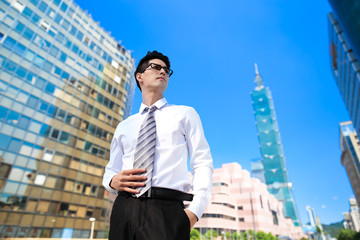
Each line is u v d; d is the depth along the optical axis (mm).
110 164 1452
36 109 20281
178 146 1199
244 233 61719
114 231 1017
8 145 17391
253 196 74750
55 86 22750
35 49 21828
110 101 29391
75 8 28094
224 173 83188
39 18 23125
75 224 19969
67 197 20250
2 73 18469
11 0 20781
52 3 25047
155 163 1111
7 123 17766
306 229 164875
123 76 33375
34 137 19422
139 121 1409
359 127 60188
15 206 16516
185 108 1383
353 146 95375
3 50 19047
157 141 1194
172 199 1009
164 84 1582
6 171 16750
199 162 1220
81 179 22125
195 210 1003
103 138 26359
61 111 22547
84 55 27422
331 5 46094
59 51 24328
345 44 50188
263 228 69188
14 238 15781
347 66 52906
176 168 1123
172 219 935
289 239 90062
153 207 963
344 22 42719
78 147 23031
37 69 21453
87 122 25062
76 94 24797
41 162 19266
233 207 71062
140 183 1005
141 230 906
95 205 22469
